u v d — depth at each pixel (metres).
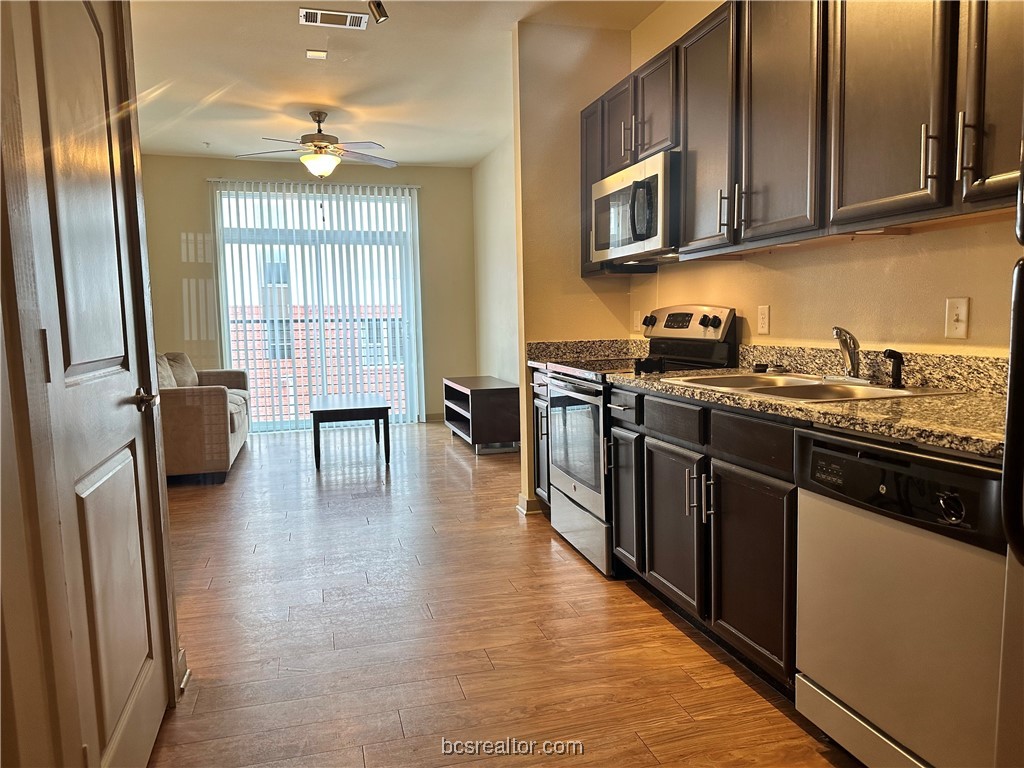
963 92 1.53
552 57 3.63
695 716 1.85
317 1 3.22
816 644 1.65
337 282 6.81
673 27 3.30
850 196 1.87
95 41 1.53
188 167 6.35
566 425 3.22
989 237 1.82
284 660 2.19
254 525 3.64
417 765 1.66
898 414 1.50
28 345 1.08
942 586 1.30
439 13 3.41
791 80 2.09
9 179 1.04
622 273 3.56
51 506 1.14
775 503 1.79
